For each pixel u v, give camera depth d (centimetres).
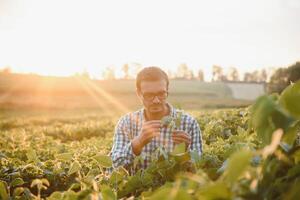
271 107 129
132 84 8688
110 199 178
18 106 6281
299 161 143
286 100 128
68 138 1443
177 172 248
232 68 12150
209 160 248
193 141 399
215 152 313
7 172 376
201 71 12656
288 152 143
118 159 361
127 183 247
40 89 7531
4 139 946
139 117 418
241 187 120
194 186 125
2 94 6931
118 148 415
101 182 253
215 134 534
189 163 248
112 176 248
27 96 7056
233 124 572
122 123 426
